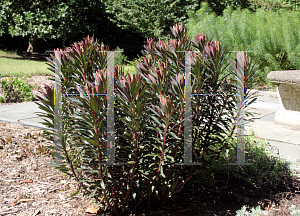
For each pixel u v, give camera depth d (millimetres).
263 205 2701
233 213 2572
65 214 2455
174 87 2162
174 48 2584
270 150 3516
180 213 2557
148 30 17141
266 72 9320
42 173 3244
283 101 5457
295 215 2469
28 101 7359
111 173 2334
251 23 10711
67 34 18609
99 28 20766
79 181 2289
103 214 2488
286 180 3158
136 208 2588
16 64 14055
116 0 18328
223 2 17656
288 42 9469
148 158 2316
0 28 16172
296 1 14648
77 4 17891
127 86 2012
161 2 16750
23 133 4578
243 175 3229
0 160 3539
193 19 14383
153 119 2305
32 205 2584
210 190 3000
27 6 16438
